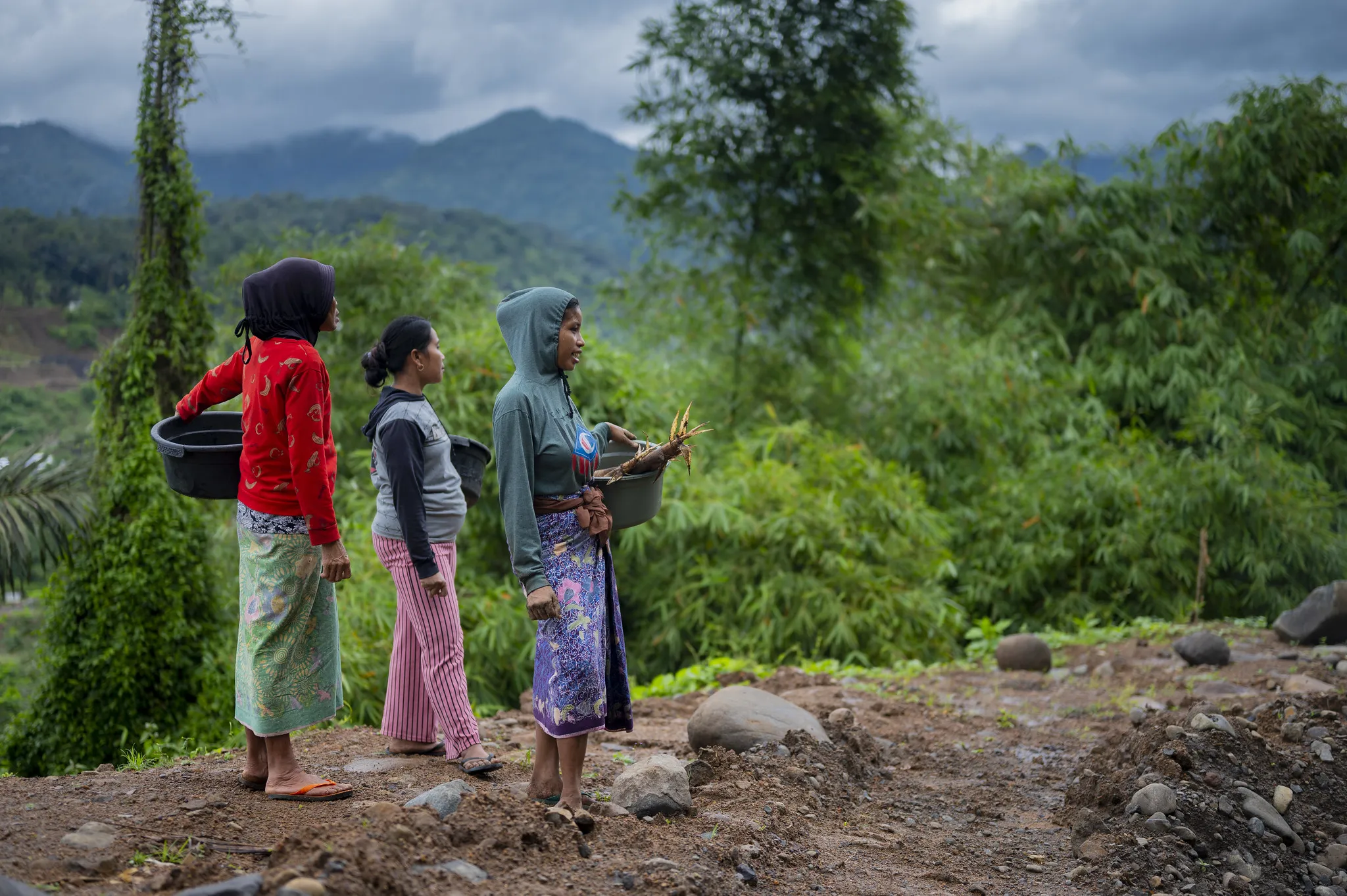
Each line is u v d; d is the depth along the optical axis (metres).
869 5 11.88
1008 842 3.93
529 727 5.30
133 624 6.91
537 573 3.21
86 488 7.09
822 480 10.39
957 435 11.91
